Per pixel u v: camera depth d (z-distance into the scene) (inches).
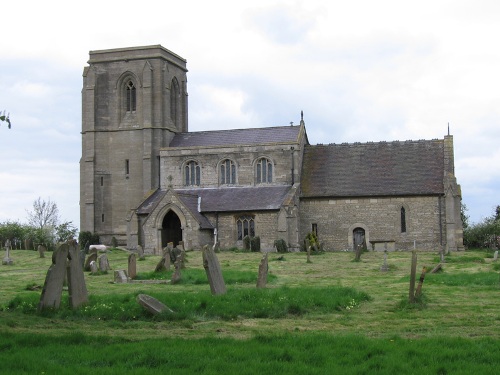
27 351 724.7
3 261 2491.4
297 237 3253.0
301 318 1018.1
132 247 3368.6
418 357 693.9
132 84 3742.6
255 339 787.4
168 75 3772.1
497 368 648.4
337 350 722.8
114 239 3617.1
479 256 2625.5
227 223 3312.0
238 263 2375.7
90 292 1371.8
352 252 3068.4
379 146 3516.2
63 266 1075.3
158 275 1776.6
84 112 3762.3
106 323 964.0
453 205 3196.4
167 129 3705.7
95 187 3720.5
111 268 2194.9
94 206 3705.7
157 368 653.9
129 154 3698.3
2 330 887.1
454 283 1510.8
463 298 1247.5
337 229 3324.3
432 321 973.8
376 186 3326.8
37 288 1515.7
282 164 3435.0
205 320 997.2
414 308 1104.8
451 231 3191.4
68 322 973.8
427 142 3469.5
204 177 3535.9
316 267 2172.7
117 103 3737.7
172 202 3238.2
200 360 676.7
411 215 3255.4
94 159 3727.9
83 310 1036.5
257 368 647.8
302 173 3474.4
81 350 732.0
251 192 3412.9
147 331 898.7
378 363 665.0
